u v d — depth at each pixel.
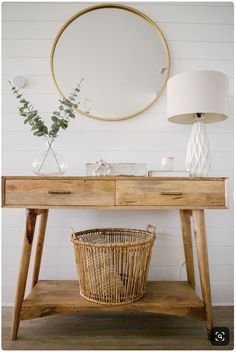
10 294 1.62
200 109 1.25
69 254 1.64
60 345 1.20
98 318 1.43
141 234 1.47
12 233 1.64
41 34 1.63
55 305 1.21
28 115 1.36
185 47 1.64
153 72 1.62
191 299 1.28
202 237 1.21
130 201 1.18
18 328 1.24
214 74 1.27
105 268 1.21
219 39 1.66
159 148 1.65
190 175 1.34
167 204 1.18
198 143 1.35
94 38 1.62
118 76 1.62
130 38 1.62
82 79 1.62
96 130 1.64
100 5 1.60
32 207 1.17
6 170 1.63
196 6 1.65
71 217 1.65
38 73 1.63
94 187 1.18
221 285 1.65
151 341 1.23
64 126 1.38
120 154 1.64
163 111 1.65
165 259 1.65
